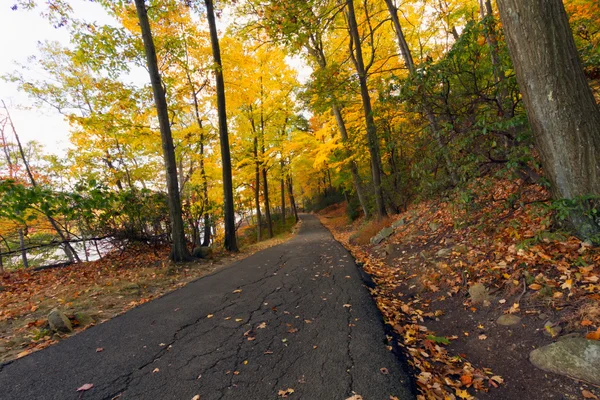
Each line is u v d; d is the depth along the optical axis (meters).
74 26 7.86
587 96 3.06
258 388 2.23
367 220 15.30
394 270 5.84
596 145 2.97
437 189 4.76
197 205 11.62
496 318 2.99
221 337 3.17
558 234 3.37
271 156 17.20
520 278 3.25
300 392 2.16
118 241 8.23
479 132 3.64
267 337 3.11
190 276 6.44
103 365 2.67
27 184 14.47
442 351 2.79
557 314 2.60
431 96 4.21
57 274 6.51
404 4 10.73
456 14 10.41
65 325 3.48
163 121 7.75
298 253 8.74
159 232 9.01
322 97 10.22
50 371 2.59
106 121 9.23
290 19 6.54
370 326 3.24
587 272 2.79
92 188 7.08
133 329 3.47
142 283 5.59
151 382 2.37
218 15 9.82
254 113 15.36
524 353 2.45
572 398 1.94
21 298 4.80
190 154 13.60
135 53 9.27
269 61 14.80
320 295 4.43
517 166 3.59
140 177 13.89
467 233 5.19
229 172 10.12
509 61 3.95
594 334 2.19
